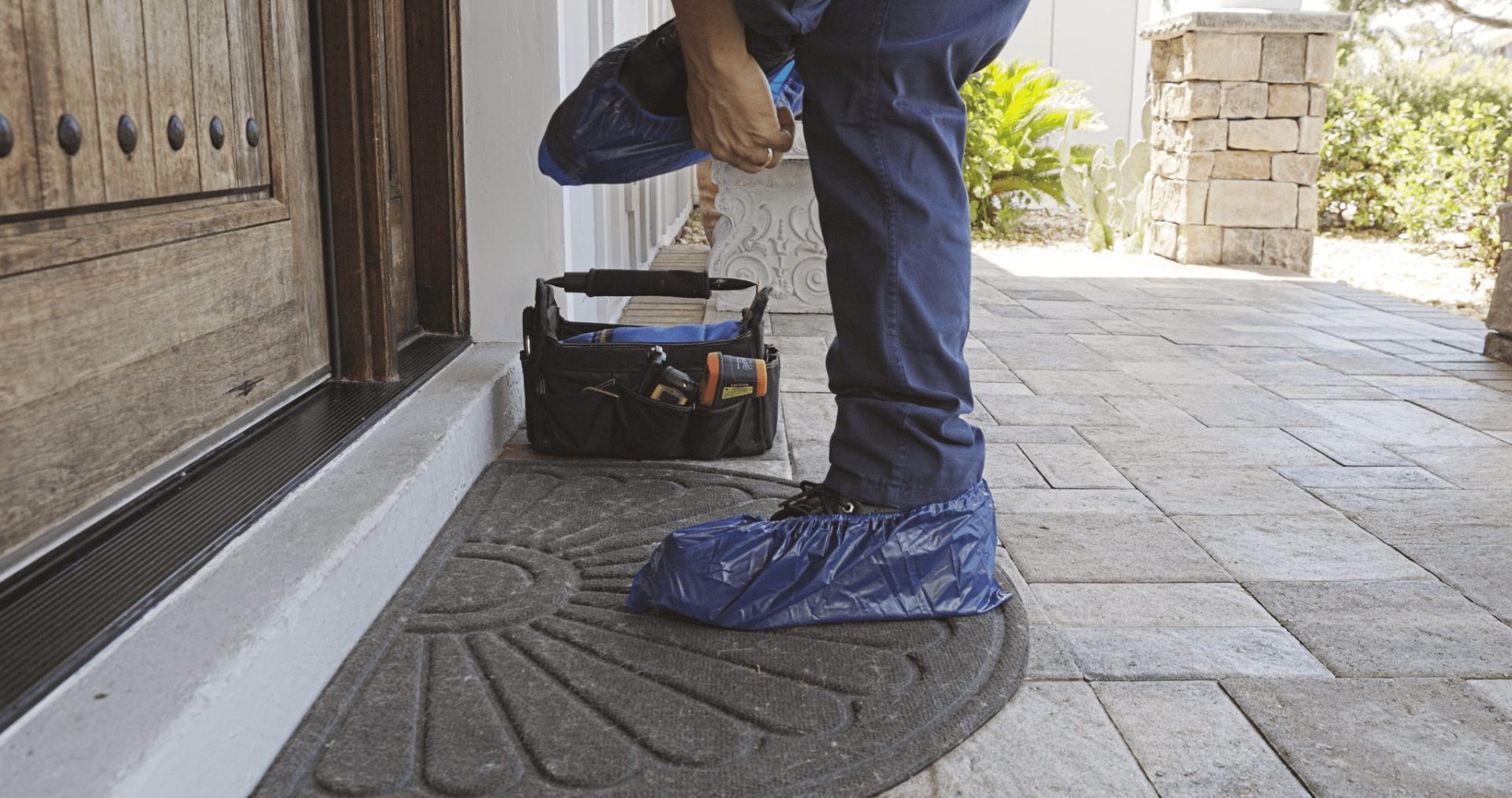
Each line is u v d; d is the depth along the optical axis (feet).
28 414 4.26
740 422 8.02
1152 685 5.03
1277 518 7.33
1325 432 9.57
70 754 3.28
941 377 5.37
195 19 5.58
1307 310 16.25
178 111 5.42
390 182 8.50
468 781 4.09
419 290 9.19
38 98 4.29
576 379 7.85
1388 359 12.75
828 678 4.92
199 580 4.50
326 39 7.00
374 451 6.31
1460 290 20.10
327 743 4.32
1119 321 15.10
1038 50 32.19
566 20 9.36
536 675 4.88
